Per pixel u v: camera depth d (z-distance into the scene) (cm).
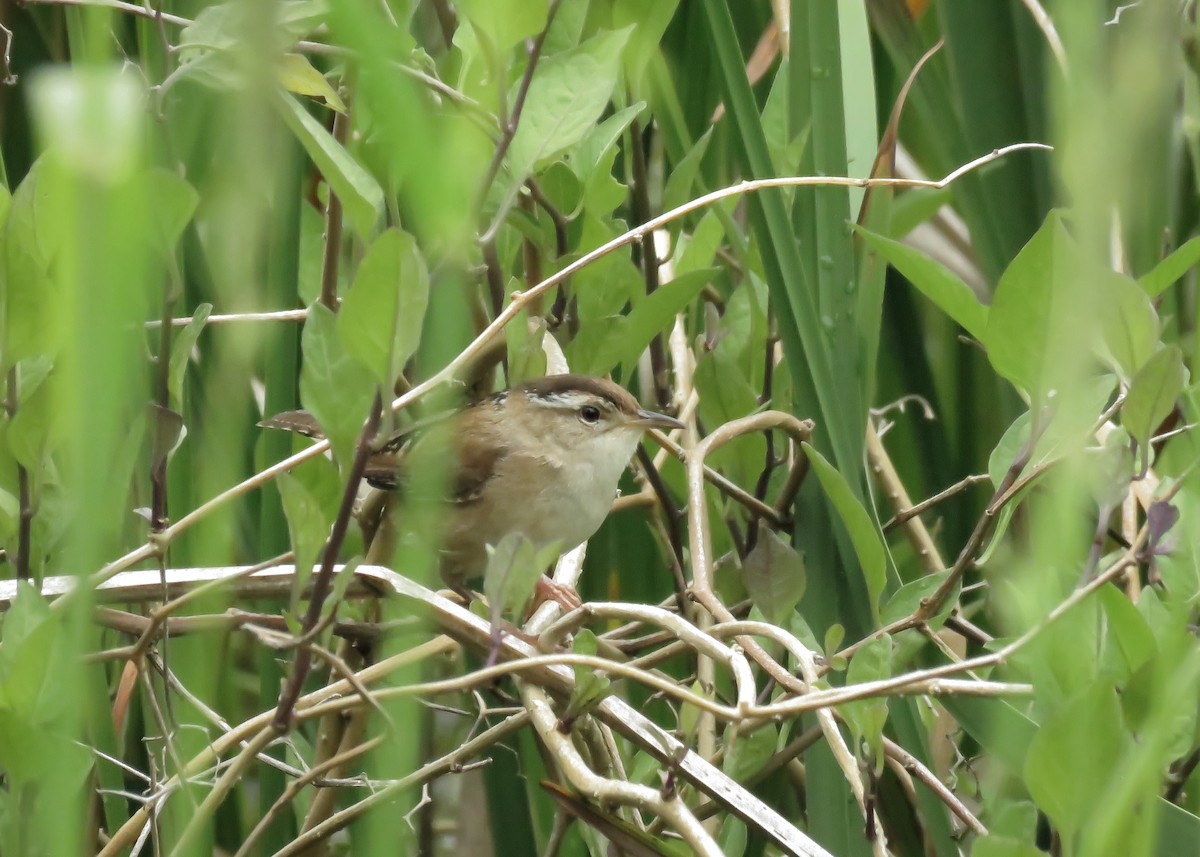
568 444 741
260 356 703
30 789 457
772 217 672
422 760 732
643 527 823
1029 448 546
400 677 554
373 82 247
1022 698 609
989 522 582
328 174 529
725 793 513
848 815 651
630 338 677
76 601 329
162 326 538
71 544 339
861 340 701
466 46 619
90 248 275
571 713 502
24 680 450
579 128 596
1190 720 504
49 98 256
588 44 608
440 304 316
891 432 897
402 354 380
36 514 554
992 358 515
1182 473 544
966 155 796
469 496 745
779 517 724
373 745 602
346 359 420
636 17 688
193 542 649
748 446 741
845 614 695
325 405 420
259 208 275
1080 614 504
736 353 771
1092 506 665
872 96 765
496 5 526
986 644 600
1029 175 786
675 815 452
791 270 674
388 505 666
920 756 646
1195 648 408
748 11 866
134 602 571
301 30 524
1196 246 568
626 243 579
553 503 742
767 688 657
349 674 449
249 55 253
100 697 623
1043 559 377
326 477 649
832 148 689
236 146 267
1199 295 479
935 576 650
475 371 742
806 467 699
